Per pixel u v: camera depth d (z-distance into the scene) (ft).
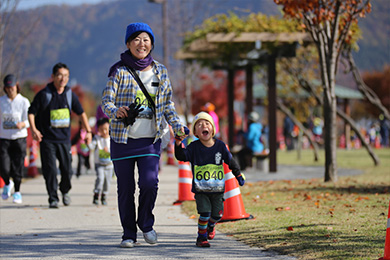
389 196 75.41
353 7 95.61
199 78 287.69
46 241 50.83
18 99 77.51
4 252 46.06
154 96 47.34
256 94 237.04
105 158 76.48
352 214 60.29
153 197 47.06
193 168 47.39
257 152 132.67
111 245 48.57
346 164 143.02
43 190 94.94
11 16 129.18
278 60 156.66
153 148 47.14
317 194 79.51
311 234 49.06
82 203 78.79
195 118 47.50
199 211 47.03
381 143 299.38
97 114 81.97
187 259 42.11
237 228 54.80
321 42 97.86
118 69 47.03
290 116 168.86
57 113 72.64
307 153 217.77
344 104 272.10
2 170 78.59
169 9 229.66
